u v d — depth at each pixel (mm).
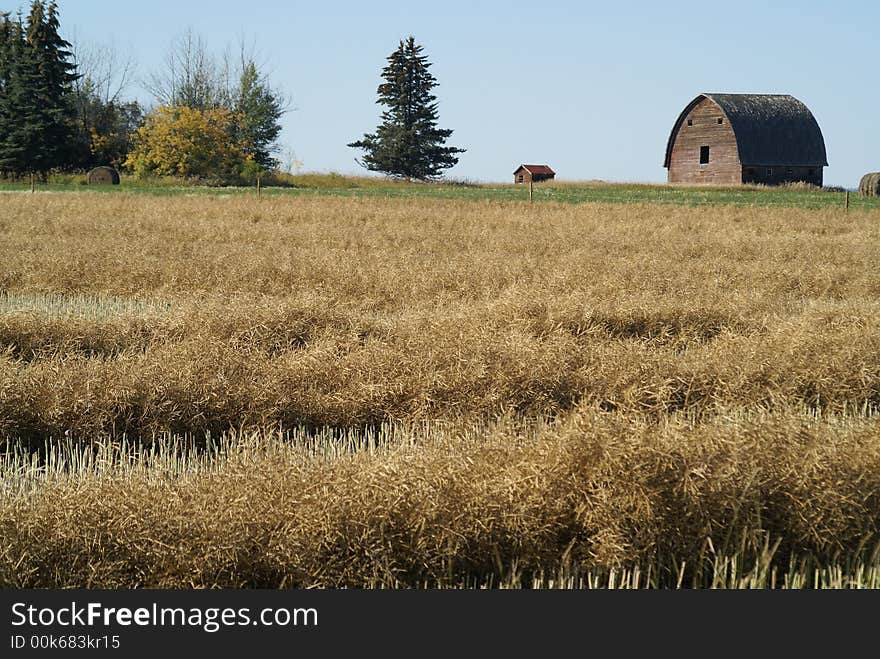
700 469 12523
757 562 11977
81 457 16078
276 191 99188
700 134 148375
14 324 22812
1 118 137500
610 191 112438
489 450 13625
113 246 40812
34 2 138875
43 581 11766
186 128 131625
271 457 13438
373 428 17500
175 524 11828
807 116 147000
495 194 99875
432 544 12016
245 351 21266
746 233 54156
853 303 29500
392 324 24375
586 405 18156
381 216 63281
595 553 12273
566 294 28250
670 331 25812
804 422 14781
